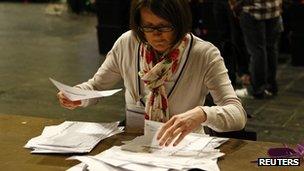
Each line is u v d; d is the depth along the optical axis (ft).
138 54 6.80
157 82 6.57
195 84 6.63
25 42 24.85
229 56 16.42
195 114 5.83
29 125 6.85
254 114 14.32
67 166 5.56
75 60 21.15
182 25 6.01
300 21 19.16
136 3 6.03
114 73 7.28
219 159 5.64
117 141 6.24
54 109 15.05
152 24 5.99
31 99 16.02
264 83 15.69
